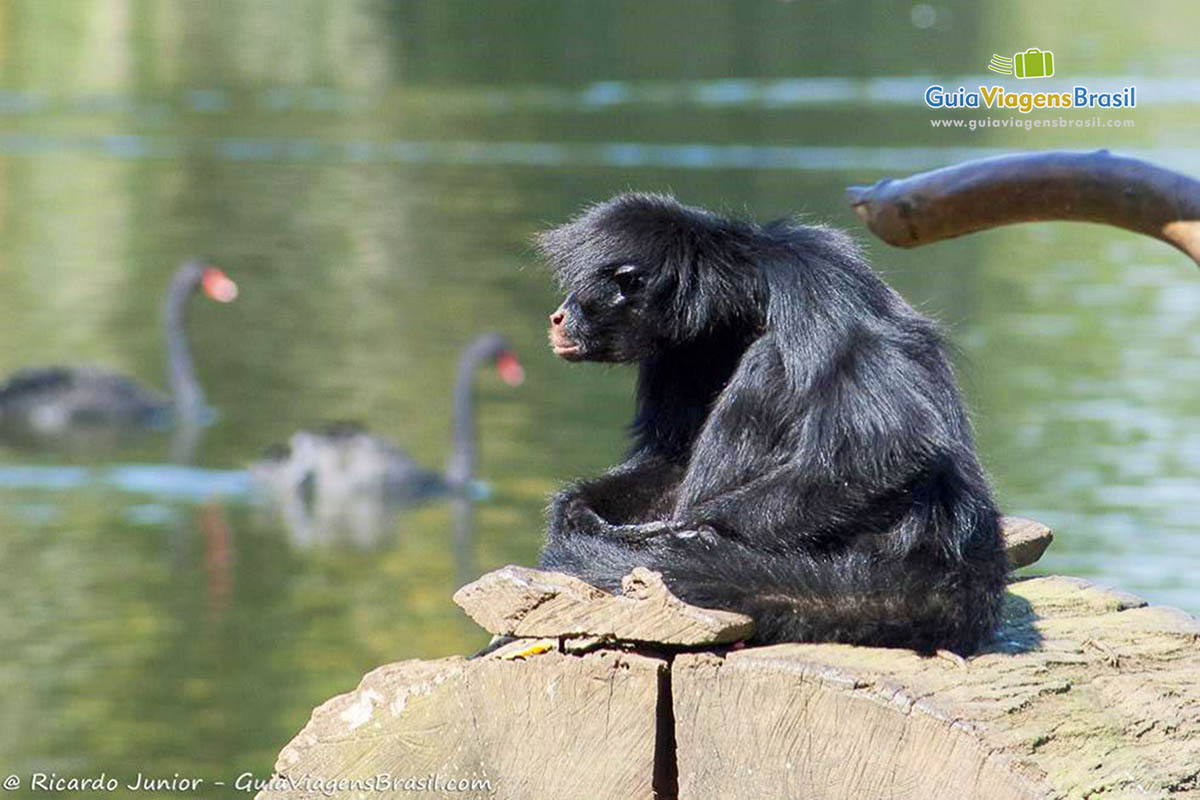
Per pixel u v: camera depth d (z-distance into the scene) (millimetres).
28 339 55969
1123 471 37688
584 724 10375
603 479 12859
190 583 36281
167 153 86812
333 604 35031
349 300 59688
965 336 50531
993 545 11281
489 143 89250
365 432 43656
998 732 9469
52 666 31219
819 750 9766
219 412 49656
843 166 79750
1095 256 63344
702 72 109125
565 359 12906
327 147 88750
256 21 128500
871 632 10562
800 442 11469
